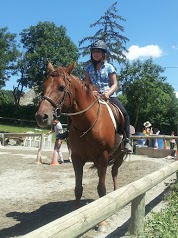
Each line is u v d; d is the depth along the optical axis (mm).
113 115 5527
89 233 4816
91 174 10023
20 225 5195
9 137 20453
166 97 54594
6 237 4637
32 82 59188
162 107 53312
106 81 5812
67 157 14883
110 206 3545
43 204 6520
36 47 58938
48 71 4863
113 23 36625
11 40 55562
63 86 4594
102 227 4941
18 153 15766
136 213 4660
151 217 5465
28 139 21859
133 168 11031
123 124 5848
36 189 7891
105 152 5160
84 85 5008
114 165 6770
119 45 36344
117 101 5941
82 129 4961
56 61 56656
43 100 4469
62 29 58969
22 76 59562
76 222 2820
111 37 36656
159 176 5504
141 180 4766
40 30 58594
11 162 12312
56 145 12414
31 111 53594
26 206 6355
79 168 5215
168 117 53906
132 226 4676
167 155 15758
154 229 4699
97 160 5195
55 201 6770
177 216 5445
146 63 53812
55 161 12180
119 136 5621
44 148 20297
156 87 53875
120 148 5938
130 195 4129
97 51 5703
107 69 5770
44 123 4355
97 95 5316
